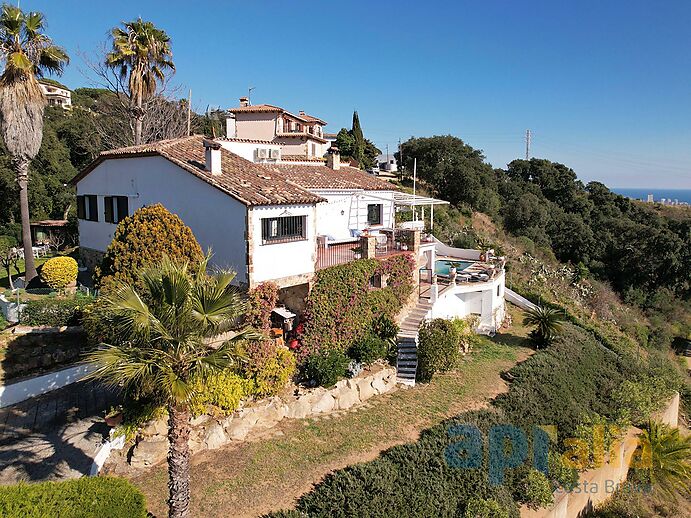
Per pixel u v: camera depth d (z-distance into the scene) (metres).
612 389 24.73
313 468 14.31
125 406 14.11
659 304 61.66
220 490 12.85
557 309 35.22
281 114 41.75
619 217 79.88
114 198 23.89
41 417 14.90
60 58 25.67
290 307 20.22
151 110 45.34
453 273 29.22
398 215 43.78
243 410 15.65
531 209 71.31
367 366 20.55
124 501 9.75
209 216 18.53
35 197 41.78
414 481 13.71
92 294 20.08
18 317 17.89
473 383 21.89
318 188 25.62
